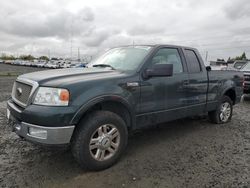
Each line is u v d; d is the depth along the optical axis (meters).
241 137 5.01
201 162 3.75
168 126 5.68
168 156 3.96
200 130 5.44
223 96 5.87
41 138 3.03
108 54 4.83
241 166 3.65
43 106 3.04
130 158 3.85
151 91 3.99
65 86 3.09
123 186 3.03
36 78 3.34
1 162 3.65
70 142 3.25
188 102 4.77
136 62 4.04
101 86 3.36
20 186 3.00
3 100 8.96
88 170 3.40
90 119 3.28
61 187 2.99
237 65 15.03
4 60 101.38
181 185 3.07
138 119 3.89
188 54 4.95
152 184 3.08
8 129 5.26
